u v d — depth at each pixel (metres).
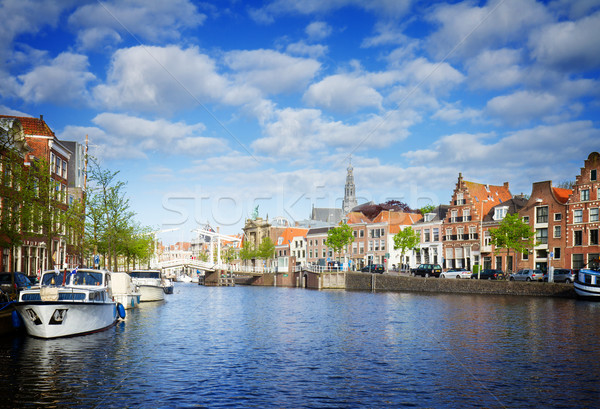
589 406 14.70
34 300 23.80
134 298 43.59
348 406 14.59
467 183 77.62
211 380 17.17
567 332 26.73
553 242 62.81
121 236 49.25
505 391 16.05
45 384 16.41
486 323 30.41
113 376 17.53
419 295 56.97
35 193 32.50
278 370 18.62
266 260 117.06
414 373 18.22
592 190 59.12
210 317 35.84
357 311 39.09
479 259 73.62
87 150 47.78
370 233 94.38
